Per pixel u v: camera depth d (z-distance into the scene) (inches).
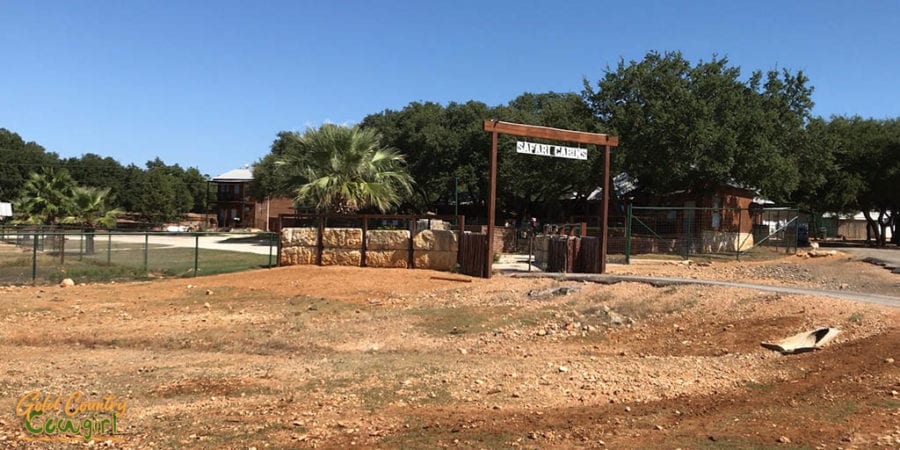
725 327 456.8
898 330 389.1
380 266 809.5
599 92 1205.1
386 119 1877.5
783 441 222.7
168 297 616.4
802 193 1720.0
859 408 260.8
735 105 1115.3
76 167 3558.1
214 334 452.8
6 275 749.3
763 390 306.2
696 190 1235.9
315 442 233.5
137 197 3361.2
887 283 670.5
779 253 1069.1
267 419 263.9
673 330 470.9
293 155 1039.6
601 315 512.4
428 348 425.4
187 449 227.3
